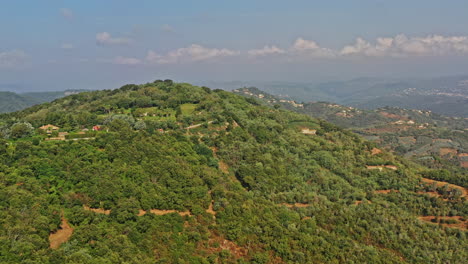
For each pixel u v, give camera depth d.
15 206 60.06
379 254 84.44
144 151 90.50
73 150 88.19
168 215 71.00
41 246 54.16
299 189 108.00
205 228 72.56
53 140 99.12
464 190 119.25
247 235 75.19
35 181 70.75
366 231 92.12
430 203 113.25
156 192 75.75
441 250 90.69
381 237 90.44
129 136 98.81
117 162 83.44
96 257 55.94
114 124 113.00
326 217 93.00
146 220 66.94
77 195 71.06
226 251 68.62
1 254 49.38
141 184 77.44
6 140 94.88
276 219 84.31
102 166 79.62
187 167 88.88
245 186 103.94
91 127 119.94
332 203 102.31
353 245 84.12
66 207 67.62
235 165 111.69
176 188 79.00
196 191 80.25
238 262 68.56
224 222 76.31
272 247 74.69
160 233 66.69
